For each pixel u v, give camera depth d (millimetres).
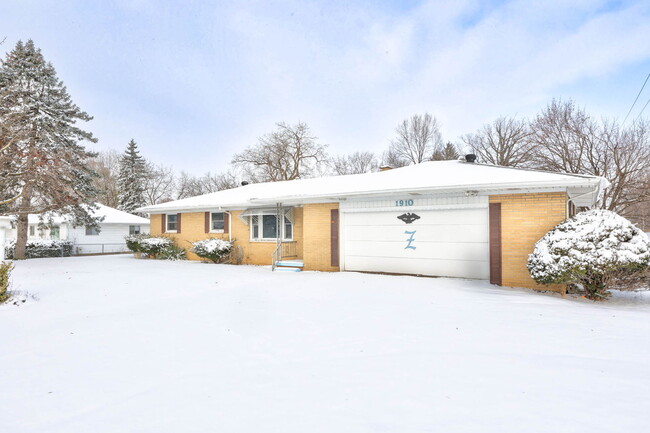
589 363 3971
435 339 4902
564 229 8312
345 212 12938
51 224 22734
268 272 13039
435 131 42125
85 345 4898
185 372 3910
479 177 10648
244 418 2895
